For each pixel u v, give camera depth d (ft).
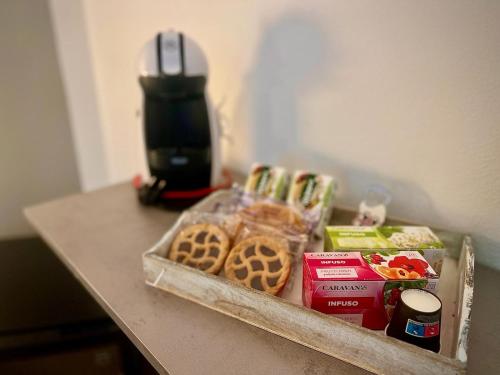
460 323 1.44
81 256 2.30
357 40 2.41
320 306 1.62
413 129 2.34
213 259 1.95
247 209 2.43
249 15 2.97
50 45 4.90
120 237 2.53
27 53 4.75
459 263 2.07
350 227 2.08
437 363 1.31
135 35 4.12
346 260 1.71
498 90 1.96
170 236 2.11
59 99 5.19
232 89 3.41
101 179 5.76
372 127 2.54
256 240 1.99
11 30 4.56
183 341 1.63
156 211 2.94
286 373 1.48
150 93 2.73
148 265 1.95
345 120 2.67
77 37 4.81
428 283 1.58
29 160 5.22
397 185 2.54
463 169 2.21
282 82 2.97
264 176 2.76
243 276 1.84
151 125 2.86
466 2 1.93
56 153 5.42
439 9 2.03
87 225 2.70
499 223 2.15
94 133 5.40
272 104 3.12
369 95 2.48
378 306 1.62
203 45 3.47
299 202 2.54
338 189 2.90
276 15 2.79
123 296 1.92
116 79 4.64
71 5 4.64
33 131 5.12
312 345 1.58
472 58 1.99
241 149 3.58
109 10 4.29
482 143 2.09
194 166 2.95
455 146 2.20
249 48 3.10
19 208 5.37
